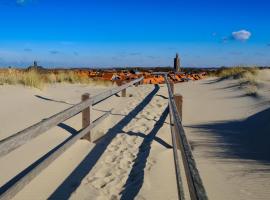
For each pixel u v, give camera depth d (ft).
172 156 28.40
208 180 23.67
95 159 27.04
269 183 22.74
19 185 17.66
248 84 82.23
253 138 36.86
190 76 139.64
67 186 21.62
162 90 82.12
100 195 20.53
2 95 51.37
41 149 27.53
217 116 53.26
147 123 41.52
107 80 105.50
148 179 22.85
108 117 44.39
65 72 99.55
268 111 48.32
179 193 17.72
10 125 35.17
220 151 31.63
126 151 29.55
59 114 21.86
